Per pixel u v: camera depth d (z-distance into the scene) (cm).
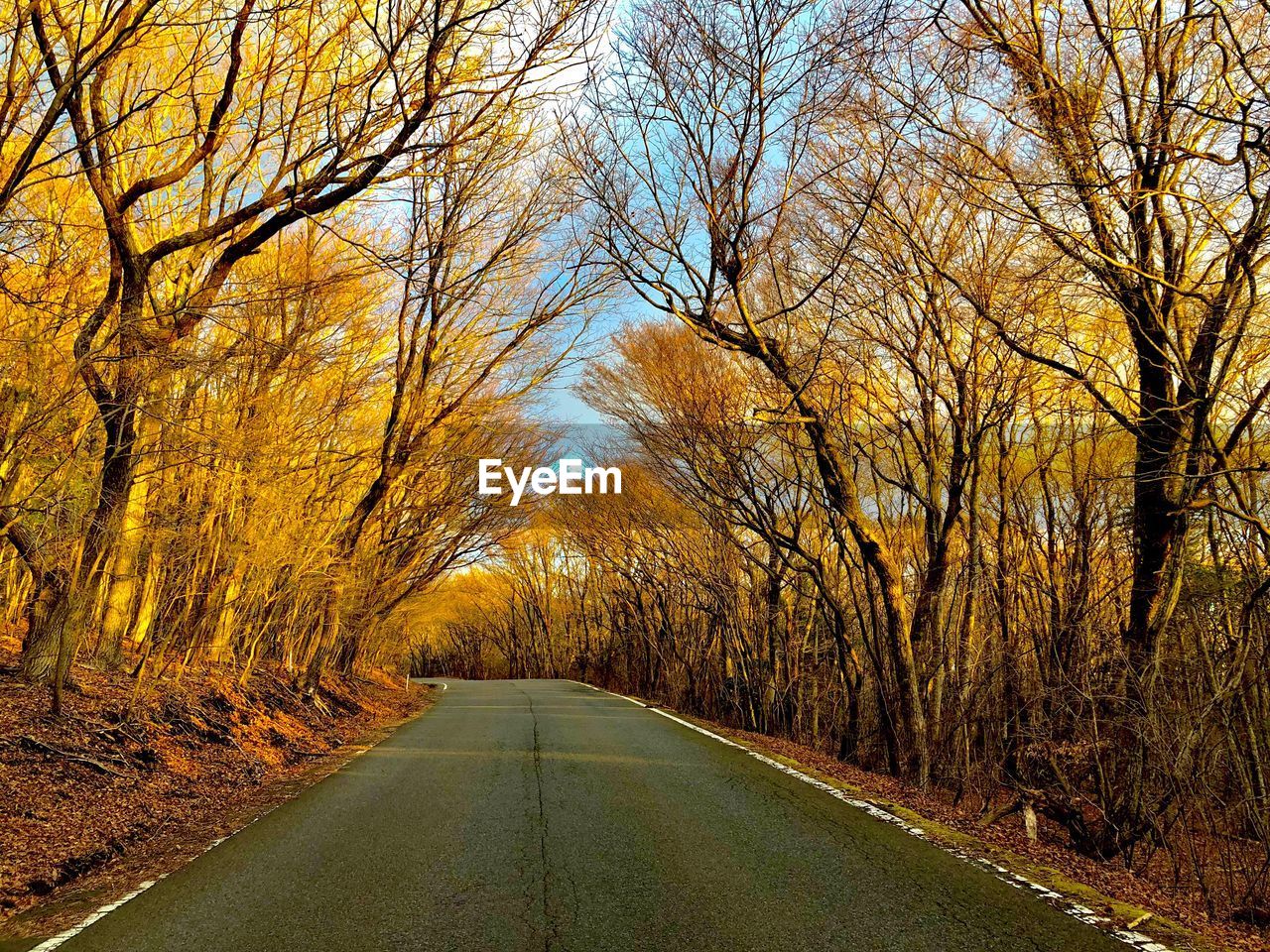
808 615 1931
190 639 1060
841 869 551
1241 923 564
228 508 1094
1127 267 711
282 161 768
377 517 1798
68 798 660
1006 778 1043
